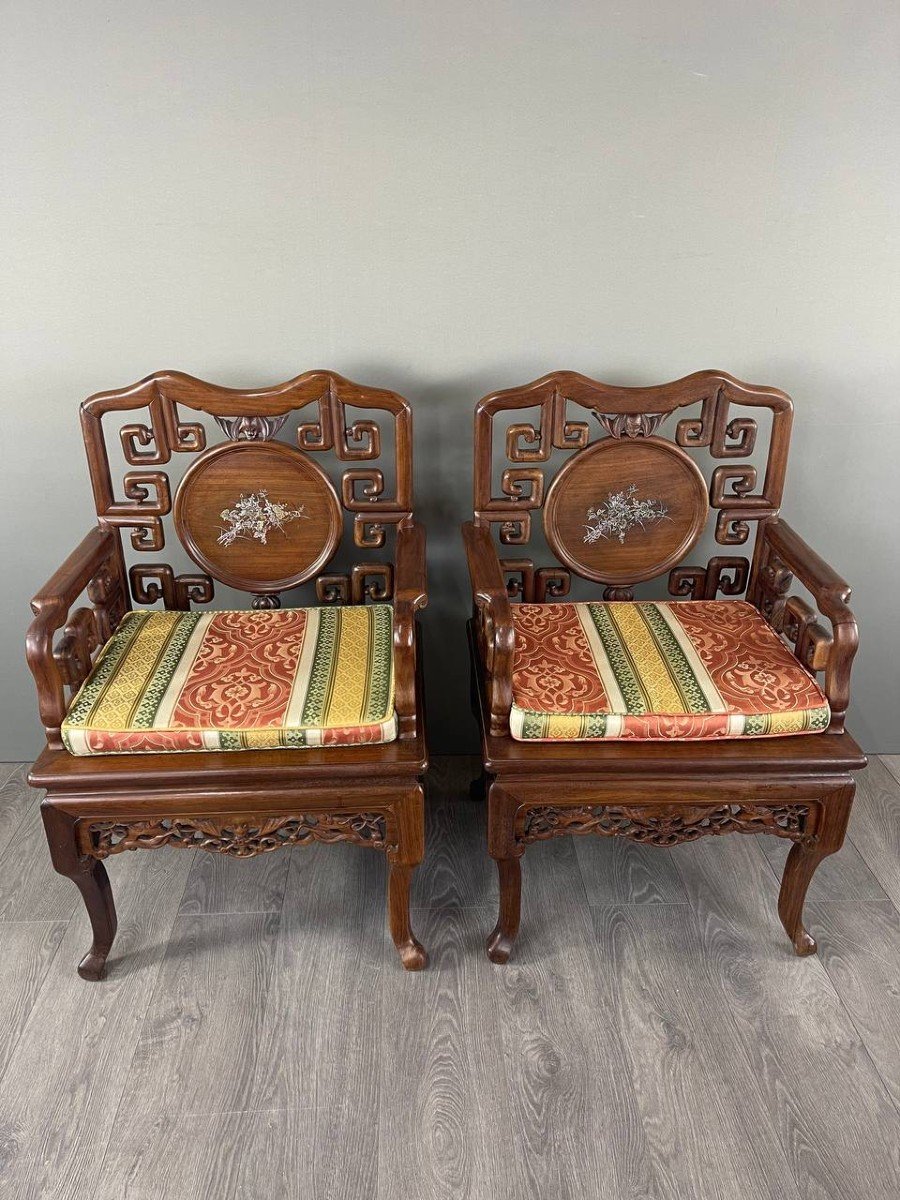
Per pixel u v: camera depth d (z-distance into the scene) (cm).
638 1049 139
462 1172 123
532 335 161
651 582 187
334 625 154
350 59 139
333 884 170
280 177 147
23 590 182
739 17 138
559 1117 129
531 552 183
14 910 164
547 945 157
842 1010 145
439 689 197
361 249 153
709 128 146
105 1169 122
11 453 167
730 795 136
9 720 197
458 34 138
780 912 154
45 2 134
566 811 139
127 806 132
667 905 166
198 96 141
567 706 133
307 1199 119
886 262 156
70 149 144
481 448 154
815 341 162
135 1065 136
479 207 150
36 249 151
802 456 172
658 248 154
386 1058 137
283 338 160
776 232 153
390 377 164
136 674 140
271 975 151
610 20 138
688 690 136
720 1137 127
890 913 164
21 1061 137
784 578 153
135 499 157
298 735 130
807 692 136
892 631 191
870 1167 123
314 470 157
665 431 171
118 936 158
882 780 197
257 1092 132
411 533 155
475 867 175
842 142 147
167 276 154
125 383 162
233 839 138
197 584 166
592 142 146
